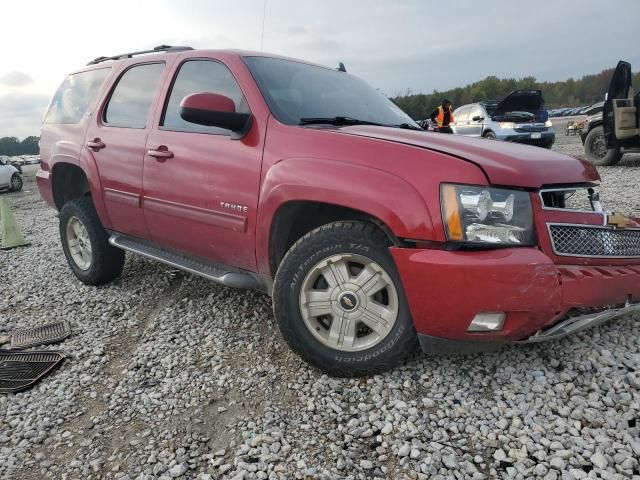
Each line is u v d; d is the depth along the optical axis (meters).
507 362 2.75
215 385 2.79
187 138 3.31
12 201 14.77
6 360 3.29
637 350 2.78
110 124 4.04
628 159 12.52
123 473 2.17
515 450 2.11
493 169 2.33
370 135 2.69
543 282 2.23
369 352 2.61
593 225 2.50
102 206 4.10
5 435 2.51
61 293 4.54
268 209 2.78
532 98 13.84
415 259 2.34
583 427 2.21
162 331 3.54
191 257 3.57
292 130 2.82
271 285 3.07
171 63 3.68
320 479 2.04
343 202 2.48
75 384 2.94
